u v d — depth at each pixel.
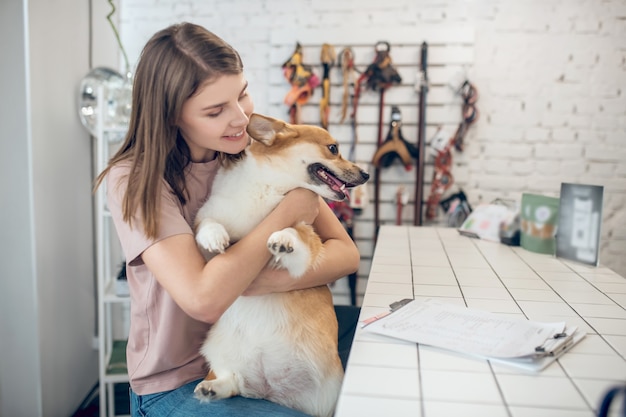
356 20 3.22
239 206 1.42
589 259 1.95
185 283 1.20
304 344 1.38
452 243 2.38
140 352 1.44
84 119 2.81
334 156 1.52
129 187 1.25
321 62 3.16
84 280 2.95
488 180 3.29
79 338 2.89
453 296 1.54
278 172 1.44
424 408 0.89
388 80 3.09
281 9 3.27
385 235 2.59
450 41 3.13
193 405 1.33
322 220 1.66
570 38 3.15
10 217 2.39
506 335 1.17
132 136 1.35
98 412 2.82
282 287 1.38
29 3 2.33
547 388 0.96
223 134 1.30
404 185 3.26
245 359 1.38
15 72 2.34
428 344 1.14
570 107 3.20
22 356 2.45
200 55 1.23
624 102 3.16
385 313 1.35
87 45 2.93
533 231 2.19
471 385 0.97
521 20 3.16
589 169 3.23
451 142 3.18
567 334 1.18
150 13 3.32
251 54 3.32
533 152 3.25
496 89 3.22
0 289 2.40
